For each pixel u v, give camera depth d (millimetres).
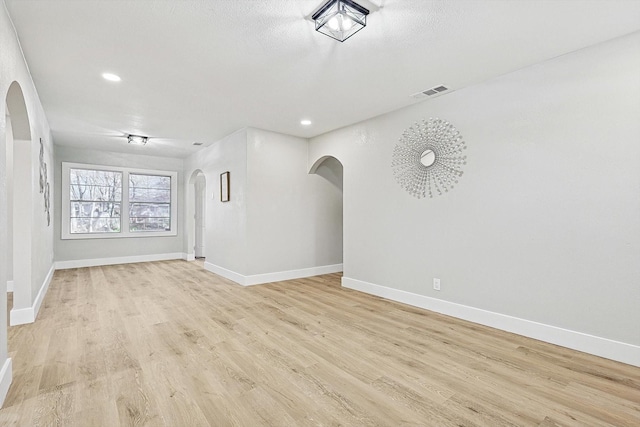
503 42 2268
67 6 1853
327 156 4781
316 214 5258
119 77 2832
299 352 2369
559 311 2473
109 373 2045
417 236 3479
